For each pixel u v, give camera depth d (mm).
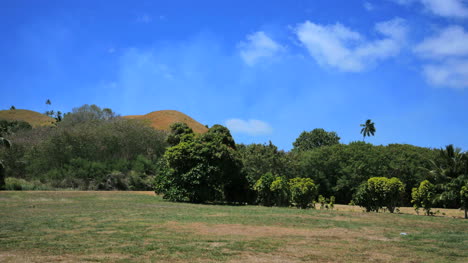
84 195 24547
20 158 44062
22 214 13312
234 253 7203
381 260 6902
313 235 9664
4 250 7242
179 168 22016
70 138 45750
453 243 8836
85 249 7422
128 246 7746
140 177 44094
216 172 21688
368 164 45156
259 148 45688
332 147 49938
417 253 7574
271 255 7113
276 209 17250
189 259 6688
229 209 16672
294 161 47344
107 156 47062
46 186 38094
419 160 43188
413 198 17812
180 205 18656
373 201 18031
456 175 26672
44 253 7016
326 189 48438
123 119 60281
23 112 124375
